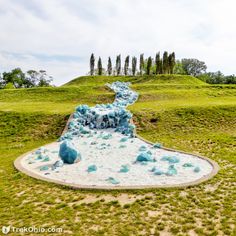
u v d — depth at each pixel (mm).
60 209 12305
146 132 29547
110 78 85875
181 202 12492
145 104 39750
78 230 10461
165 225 10547
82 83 82812
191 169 17453
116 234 10062
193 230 10148
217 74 130000
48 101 48688
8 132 31156
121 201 12812
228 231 9938
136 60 96375
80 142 26281
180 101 41500
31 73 122750
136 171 17391
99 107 36062
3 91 57469
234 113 32500
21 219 11531
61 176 16859
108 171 17578
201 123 30547
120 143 25328
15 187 15328
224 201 12492
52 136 29641
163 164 18797
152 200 12789
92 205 12500
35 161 20453
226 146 23094
